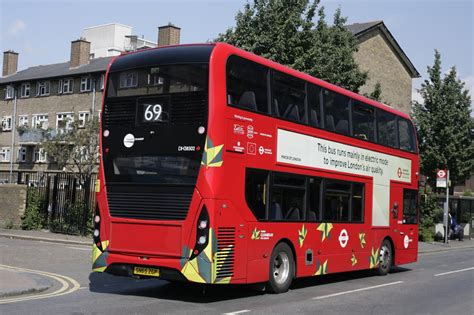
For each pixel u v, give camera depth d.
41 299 9.92
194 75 10.08
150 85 10.51
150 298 10.46
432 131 33.38
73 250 18.72
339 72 25.94
